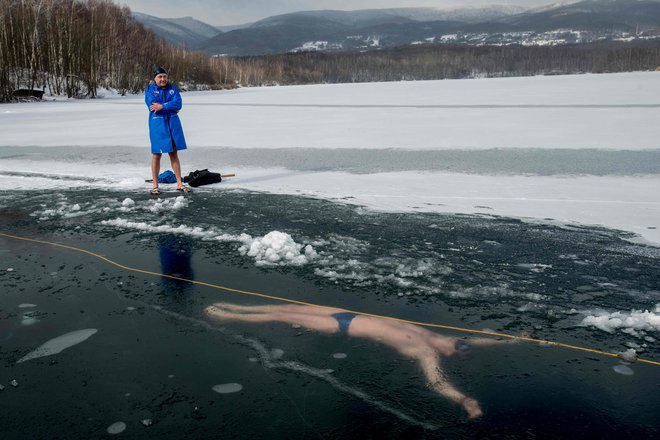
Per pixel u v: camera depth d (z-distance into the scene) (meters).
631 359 2.82
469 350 2.94
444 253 4.74
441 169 9.24
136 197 7.34
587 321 3.31
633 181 7.89
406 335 3.10
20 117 23.66
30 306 3.61
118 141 14.13
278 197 7.22
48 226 5.83
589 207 6.45
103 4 60.78
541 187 7.65
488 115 18.80
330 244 5.03
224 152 11.76
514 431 2.21
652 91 29.59
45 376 2.69
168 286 3.98
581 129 13.91
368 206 6.63
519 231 5.45
